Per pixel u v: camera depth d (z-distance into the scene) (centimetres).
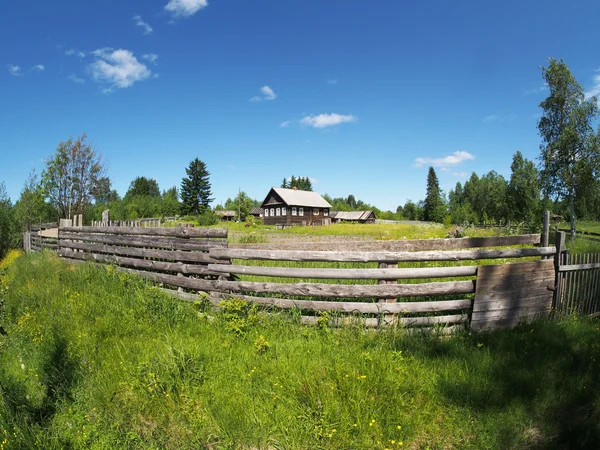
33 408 400
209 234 732
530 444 354
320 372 436
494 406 387
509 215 4644
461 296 673
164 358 461
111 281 838
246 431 358
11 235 2255
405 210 10812
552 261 670
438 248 668
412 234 2641
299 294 618
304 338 544
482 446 342
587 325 633
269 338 545
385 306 587
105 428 362
